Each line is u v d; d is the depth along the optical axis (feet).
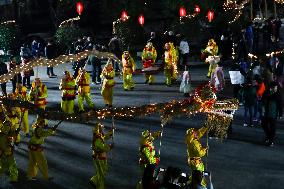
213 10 111.86
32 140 44.47
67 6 129.59
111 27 131.85
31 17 139.03
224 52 104.99
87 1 130.52
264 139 55.36
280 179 44.32
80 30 120.98
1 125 47.44
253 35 97.71
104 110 34.65
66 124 64.44
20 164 50.21
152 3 121.39
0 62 79.05
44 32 137.90
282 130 58.80
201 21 112.88
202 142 55.01
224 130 43.21
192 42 113.29
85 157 51.42
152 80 85.87
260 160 49.24
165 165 48.08
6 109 54.60
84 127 62.90
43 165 44.57
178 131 59.31
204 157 50.26
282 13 122.72
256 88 60.08
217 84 75.10
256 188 42.39
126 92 79.97
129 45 116.26
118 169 47.44
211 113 42.22
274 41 101.19
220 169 47.01
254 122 62.08
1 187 44.24
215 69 75.41
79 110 67.21
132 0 118.52
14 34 127.13
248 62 80.12
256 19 111.75
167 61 83.10
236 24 109.09
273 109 52.26
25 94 59.52
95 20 132.57
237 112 66.69
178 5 112.98
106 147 41.50
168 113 38.24
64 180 45.21
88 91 67.10
